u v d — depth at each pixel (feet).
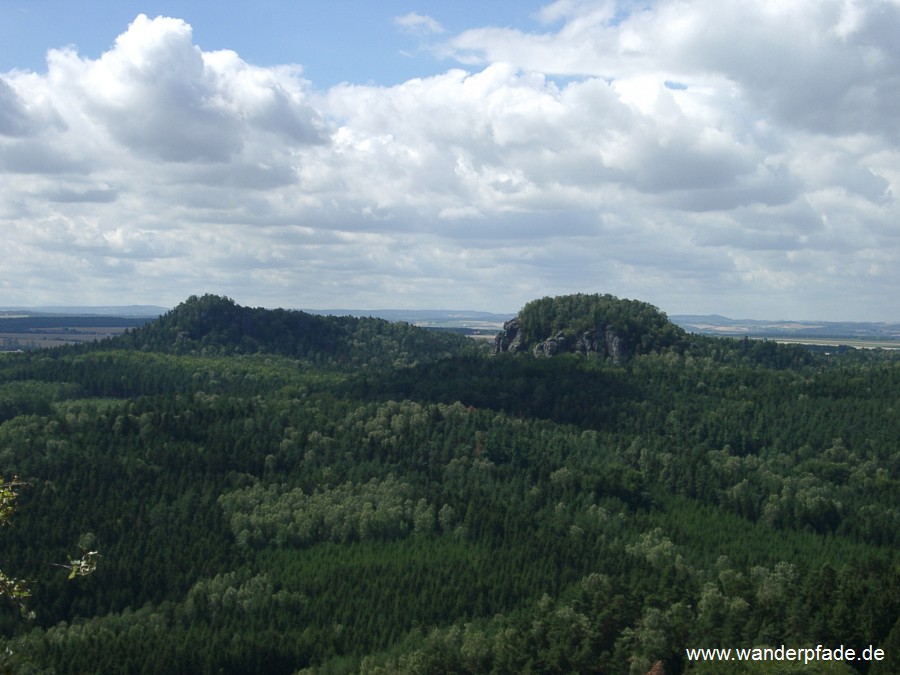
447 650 576.20
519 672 535.19
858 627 491.72
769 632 502.79
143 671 584.40
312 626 646.74
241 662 602.03
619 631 554.87
